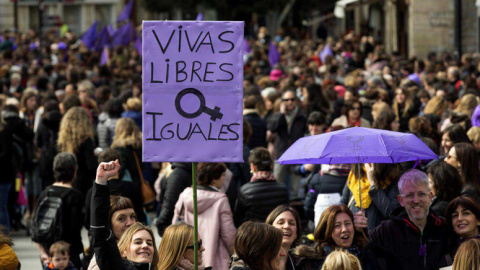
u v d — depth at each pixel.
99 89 24.28
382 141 10.50
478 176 13.25
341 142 10.56
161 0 91.12
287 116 21.45
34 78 31.31
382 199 12.27
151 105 9.44
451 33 63.31
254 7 93.69
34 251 19.67
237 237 9.26
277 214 10.94
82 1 101.25
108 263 9.27
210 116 9.45
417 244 10.85
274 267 9.27
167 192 14.66
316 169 17.52
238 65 9.47
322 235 10.93
